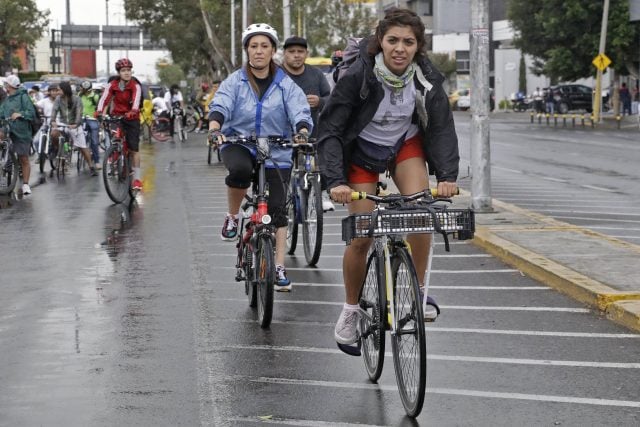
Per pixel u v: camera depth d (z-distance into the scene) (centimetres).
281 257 2066
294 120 1961
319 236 2464
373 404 1412
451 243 2798
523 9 13238
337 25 12194
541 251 2481
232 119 1988
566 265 2280
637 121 11644
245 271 1998
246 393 1470
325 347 1731
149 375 1567
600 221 3331
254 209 1953
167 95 8850
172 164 5984
